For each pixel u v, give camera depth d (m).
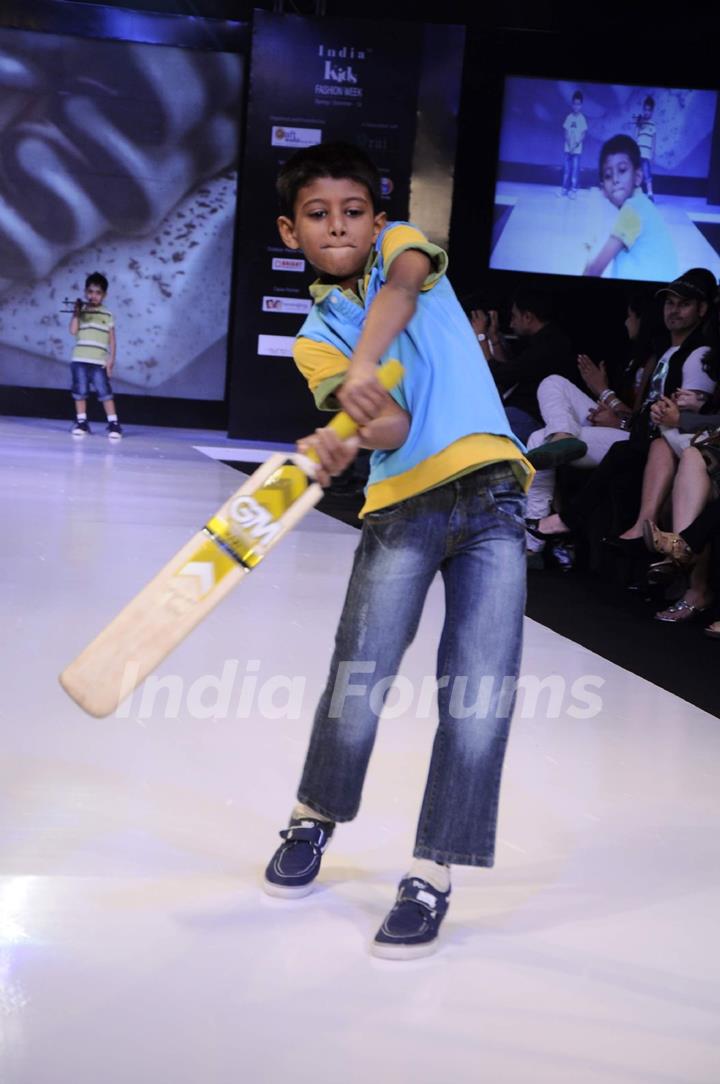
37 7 11.75
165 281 12.36
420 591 2.03
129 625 1.67
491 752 1.98
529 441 6.40
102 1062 1.61
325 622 4.31
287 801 2.61
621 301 10.48
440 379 1.94
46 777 2.66
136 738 2.96
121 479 8.05
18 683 3.34
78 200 12.13
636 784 2.89
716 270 10.51
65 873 2.19
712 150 10.38
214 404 12.62
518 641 1.99
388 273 1.86
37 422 12.08
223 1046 1.66
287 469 1.71
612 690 3.76
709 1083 1.65
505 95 10.47
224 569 1.69
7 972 1.83
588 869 2.37
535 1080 1.63
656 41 10.30
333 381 1.96
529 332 7.02
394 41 10.41
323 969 1.90
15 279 12.20
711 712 3.58
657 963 2.00
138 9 12.12
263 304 10.88
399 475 1.97
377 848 2.40
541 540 6.20
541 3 11.35
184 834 2.40
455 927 2.09
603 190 10.49
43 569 4.88
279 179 2.01
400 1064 1.65
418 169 10.57
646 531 4.80
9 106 11.92
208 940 1.98
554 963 1.98
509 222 10.60
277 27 10.48
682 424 5.24
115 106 12.00
